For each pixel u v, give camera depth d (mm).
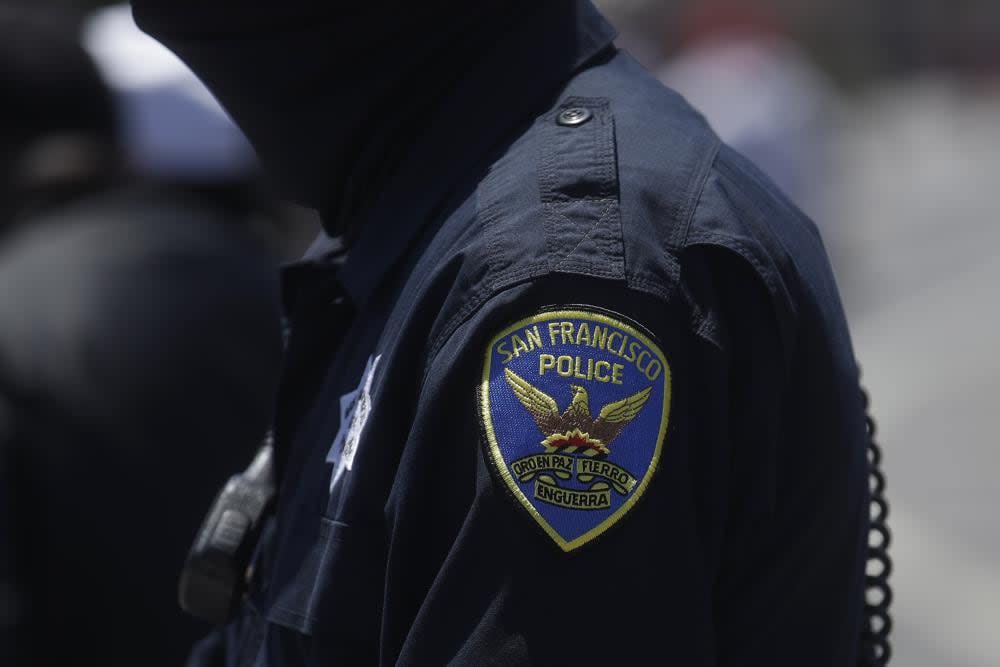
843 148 35656
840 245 35438
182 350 8250
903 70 107438
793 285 4004
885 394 28812
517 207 3773
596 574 3480
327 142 4473
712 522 3771
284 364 4730
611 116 4012
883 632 4918
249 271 8805
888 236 49375
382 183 4363
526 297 3621
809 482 4070
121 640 7910
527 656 3477
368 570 3916
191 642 8016
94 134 9117
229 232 9117
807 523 4082
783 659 4172
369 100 4332
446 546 3725
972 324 35219
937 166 74812
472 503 3611
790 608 4129
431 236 3998
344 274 4320
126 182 9305
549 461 3523
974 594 18188
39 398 7844
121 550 7887
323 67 4340
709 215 3834
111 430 7926
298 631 4035
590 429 3529
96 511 7871
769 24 24969
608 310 3600
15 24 8969
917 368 30750
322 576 3953
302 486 4273
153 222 8711
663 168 3896
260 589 4652
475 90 4172
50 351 7941
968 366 30672
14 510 7684
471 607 3562
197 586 4871
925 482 23031
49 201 8867
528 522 3504
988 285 40594
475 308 3686
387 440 3883
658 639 3514
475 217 3842
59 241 8375
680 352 3670
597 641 3473
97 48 11562
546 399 3547
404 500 3742
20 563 7680
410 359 3855
